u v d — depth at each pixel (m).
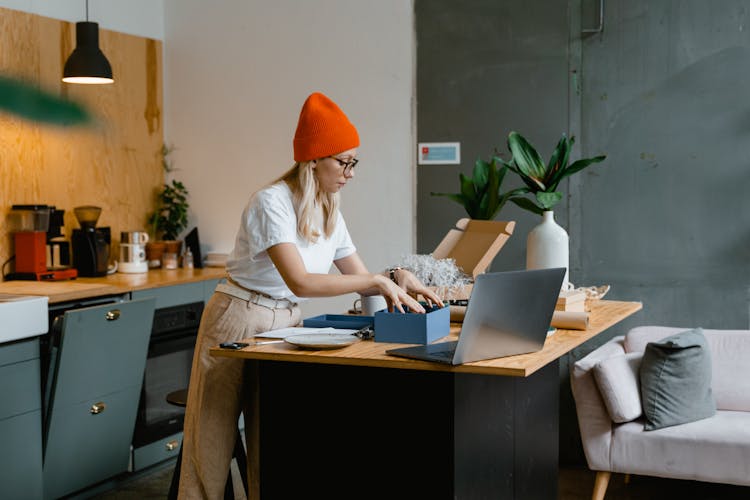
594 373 3.55
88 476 3.88
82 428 3.78
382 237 4.82
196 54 5.25
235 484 4.14
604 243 4.39
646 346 3.59
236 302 2.78
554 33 4.41
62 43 4.58
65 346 3.55
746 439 3.33
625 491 4.01
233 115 5.18
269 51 5.05
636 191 4.31
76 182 4.70
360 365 2.28
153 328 4.34
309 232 2.66
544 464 2.90
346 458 2.38
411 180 4.74
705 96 4.17
